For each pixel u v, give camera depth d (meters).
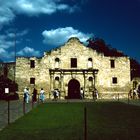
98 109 33.28
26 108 35.88
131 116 25.98
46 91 59.84
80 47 61.00
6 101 52.12
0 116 26.48
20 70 60.03
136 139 15.40
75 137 16.08
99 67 61.09
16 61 60.12
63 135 16.69
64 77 60.28
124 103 44.69
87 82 60.62
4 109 34.06
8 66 60.50
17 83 59.75
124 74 61.75
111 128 19.06
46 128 19.30
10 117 25.80
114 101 51.12
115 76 61.47
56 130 18.47
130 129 18.62
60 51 60.56
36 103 46.34
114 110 31.98
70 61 60.56
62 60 60.44
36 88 59.84
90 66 61.03
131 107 36.19
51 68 60.16
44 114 28.06
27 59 60.19
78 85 63.22
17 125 20.72
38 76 60.03
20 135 16.73
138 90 62.28
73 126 20.09
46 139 15.57
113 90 61.19
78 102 47.84
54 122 22.22
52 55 60.44
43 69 60.19
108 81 61.16
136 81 62.47
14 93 58.22
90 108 34.75
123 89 61.53
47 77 60.12
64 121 22.78
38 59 60.22
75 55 60.75
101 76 61.03
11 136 16.42
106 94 60.94
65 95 60.03
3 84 57.62
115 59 61.72
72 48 60.81
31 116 26.39
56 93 57.53
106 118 24.55
